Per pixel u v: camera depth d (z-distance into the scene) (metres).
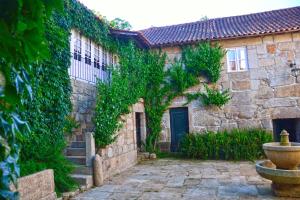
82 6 8.27
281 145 5.73
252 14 14.15
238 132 10.77
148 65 11.59
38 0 1.14
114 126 7.62
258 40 11.13
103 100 7.54
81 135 8.12
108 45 9.99
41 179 4.71
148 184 6.70
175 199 5.39
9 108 1.28
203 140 10.96
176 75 11.52
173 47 11.90
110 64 9.73
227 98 11.15
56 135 6.65
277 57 10.92
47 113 6.38
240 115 11.09
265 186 6.22
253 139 10.50
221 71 11.37
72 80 7.95
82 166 6.77
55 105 6.63
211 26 13.41
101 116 7.32
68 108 7.21
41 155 5.72
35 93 5.57
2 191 1.18
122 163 8.62
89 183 6.40
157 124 11.64
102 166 7.12
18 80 1.28
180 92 11.59
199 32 12.61
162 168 8.95
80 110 8.30
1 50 1.08
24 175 4.63
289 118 10.88
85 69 8.73
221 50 11.40
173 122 11.77
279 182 5.29
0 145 1.23
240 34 10.83
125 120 8.98
